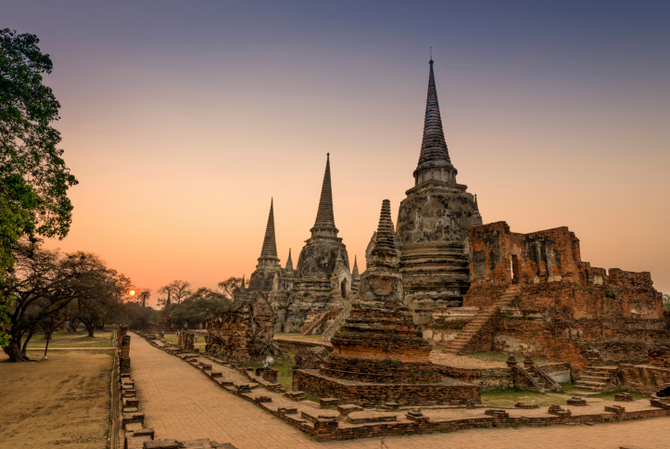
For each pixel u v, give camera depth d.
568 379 21.62
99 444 11.16
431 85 44.41
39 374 24.97
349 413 11.75
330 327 37.72
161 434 10.99
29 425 13.19
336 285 53.56
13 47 17.30
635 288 29.52
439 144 42.03
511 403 16.39
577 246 27.27
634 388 19.92
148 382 19.80
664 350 20.22
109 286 36.78
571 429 12.40
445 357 23.44
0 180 15.56
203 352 36.22
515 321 25.02
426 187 40.47
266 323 29.53
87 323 66.19
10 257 15.50
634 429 12.58
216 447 9.22
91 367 28.36
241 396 16.03
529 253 29.09
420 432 11.25
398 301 17.45
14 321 31.64
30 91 17.50
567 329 23.53
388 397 13.95
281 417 12.56
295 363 23.62
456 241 37.03
